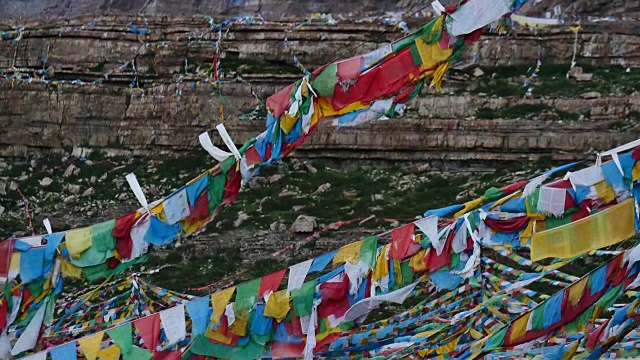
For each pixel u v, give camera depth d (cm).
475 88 5841
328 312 2178
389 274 2200
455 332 2489
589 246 2183
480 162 5531
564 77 5891
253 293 2136
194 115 5981
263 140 2117
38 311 2033
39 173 5869
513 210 2217
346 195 5250
